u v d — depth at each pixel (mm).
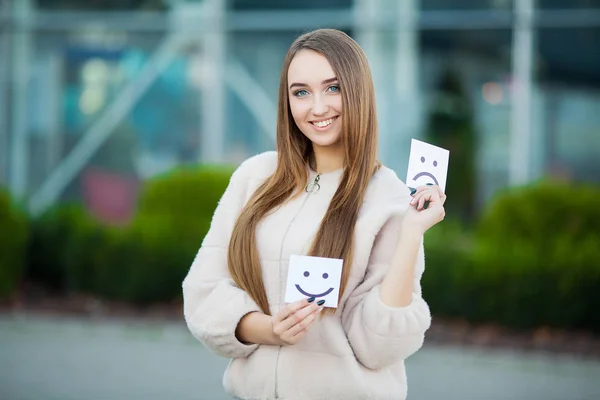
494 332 10055
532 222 10359
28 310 11219
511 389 7945
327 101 3152
